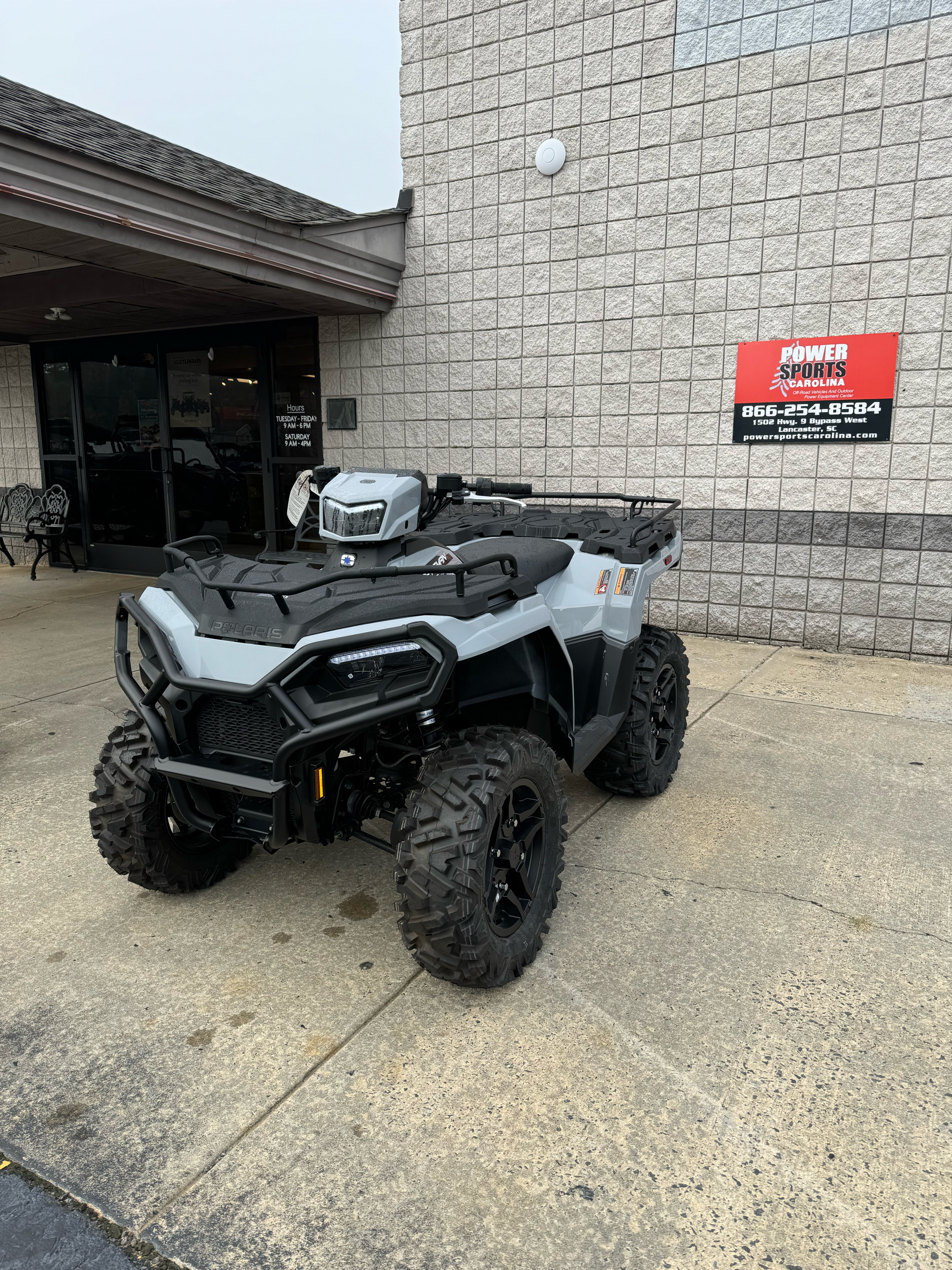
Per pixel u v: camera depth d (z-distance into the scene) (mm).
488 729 2572
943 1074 2158
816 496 6273
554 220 6785
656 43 6211
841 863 3271
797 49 5809
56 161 4855
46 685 5613
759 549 6527
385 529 2871
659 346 6570
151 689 2572
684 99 6191
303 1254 1687
